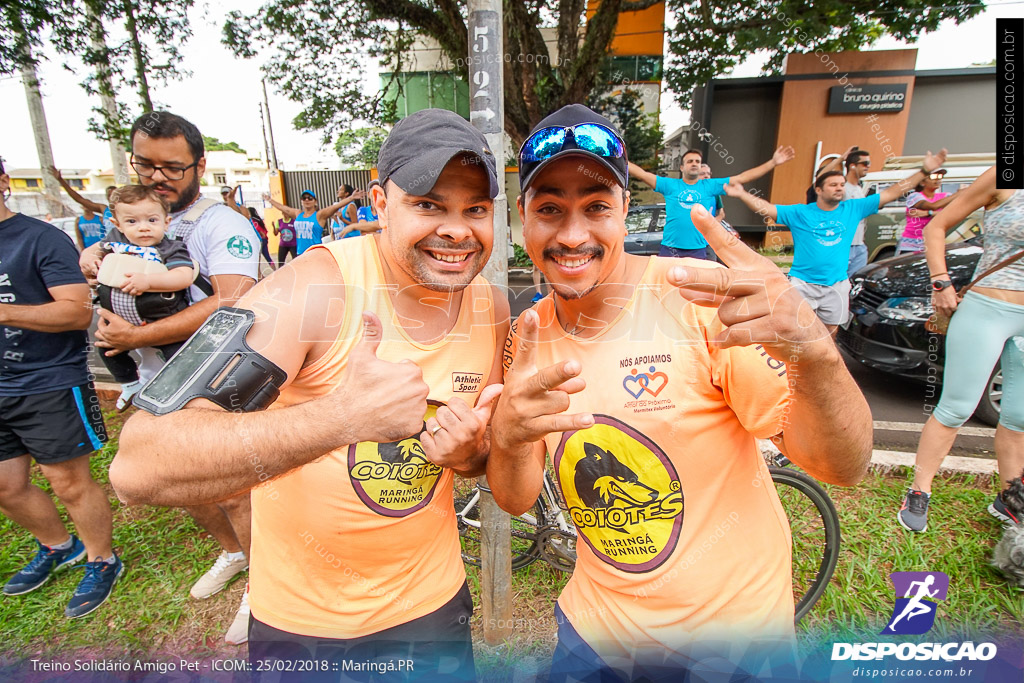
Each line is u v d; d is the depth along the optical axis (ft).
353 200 25.22
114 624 7.22
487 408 3.48
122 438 3.09
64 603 7.55
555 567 7.66
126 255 6.20
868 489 9.21
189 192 6.64
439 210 3.32
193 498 3.05
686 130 24.14
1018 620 6.64
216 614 7.36
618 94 21.45
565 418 2.95
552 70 21.54
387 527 4.00
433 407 3.88
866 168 14.28
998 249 7.22
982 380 7.35
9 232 6.48
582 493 3.90
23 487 7.31
